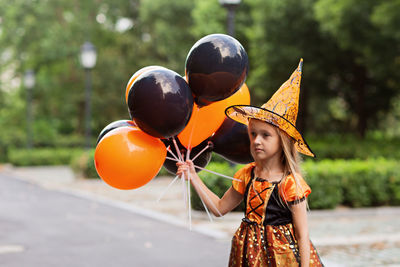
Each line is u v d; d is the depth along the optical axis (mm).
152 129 2594
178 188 15883
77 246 7410
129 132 2666
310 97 27469
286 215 2627
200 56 2635
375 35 17172
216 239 7914
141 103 2545
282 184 2600
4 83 38938
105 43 37969
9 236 8180
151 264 6359
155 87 2545
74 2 36375
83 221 9680
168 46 31641
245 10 25359
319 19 18656
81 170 18984
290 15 20609
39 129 35281
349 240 7633
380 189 10898
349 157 16609
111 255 6824
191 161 2879
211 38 2684
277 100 2668
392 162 11680
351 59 21156
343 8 16938
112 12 37438
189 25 31797
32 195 14180
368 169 10930
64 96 35250
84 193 14578
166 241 7758
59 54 34375
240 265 2660
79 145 33875
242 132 3029
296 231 2598
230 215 9656
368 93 24250
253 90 25172
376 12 15016
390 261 6359
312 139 21797
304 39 20812
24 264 6324
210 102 2775
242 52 2703
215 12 25203
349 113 27469
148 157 2637
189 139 2924
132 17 37688
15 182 18438
